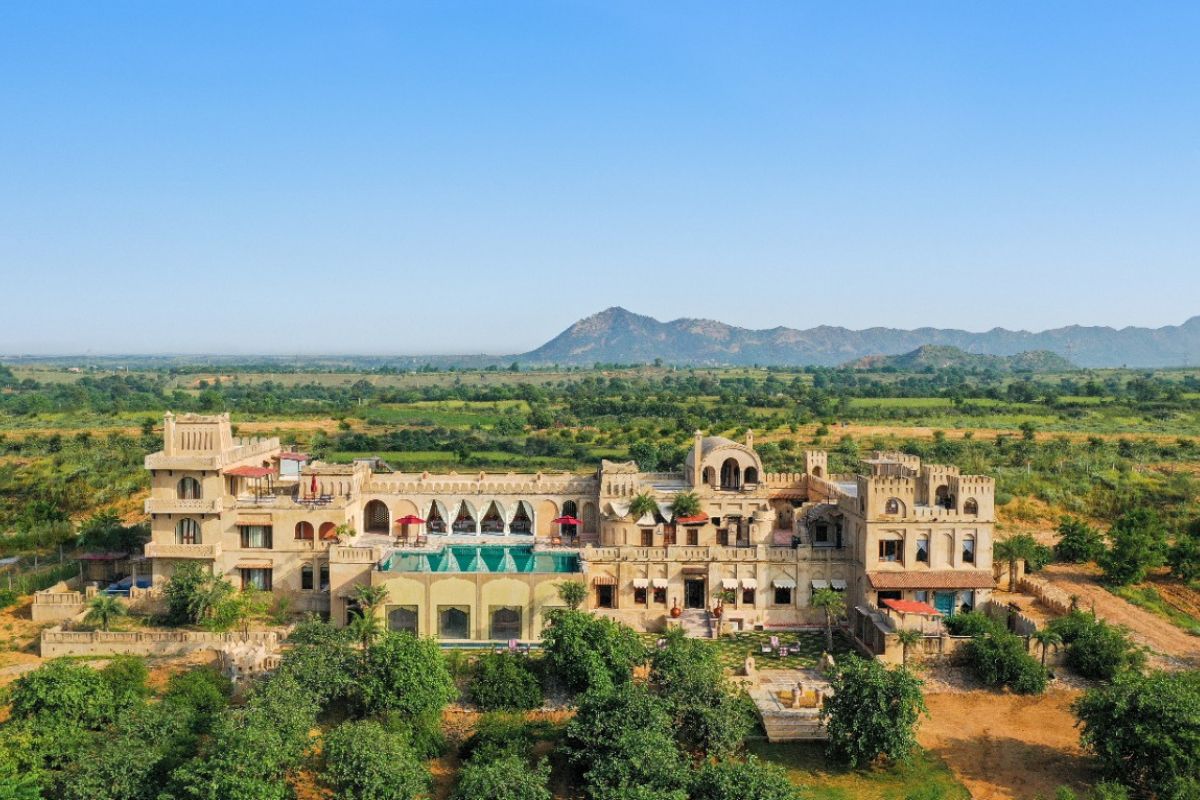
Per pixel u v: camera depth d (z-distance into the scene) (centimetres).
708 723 6309
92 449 18200
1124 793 5653
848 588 9388
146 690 7212
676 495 10025
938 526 9044
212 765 5422
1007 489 15000
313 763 6222
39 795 5488
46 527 12800
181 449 9556
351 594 8925
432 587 8606
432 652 7044
